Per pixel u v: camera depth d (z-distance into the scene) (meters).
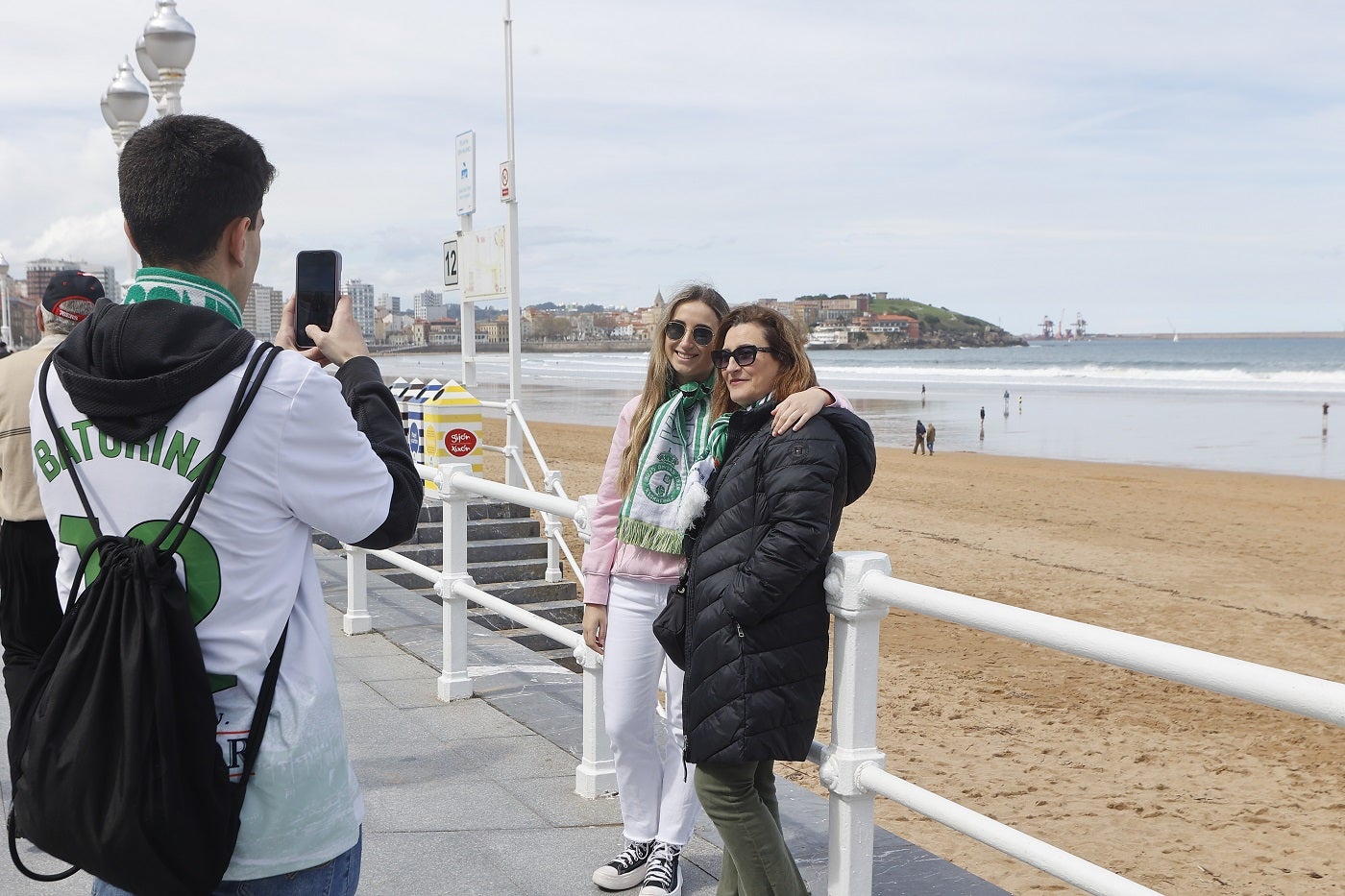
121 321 1.65
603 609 3.41
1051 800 6.41
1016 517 20.19
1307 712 1.76
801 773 6.62
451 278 11.34
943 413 47.03
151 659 1.53
